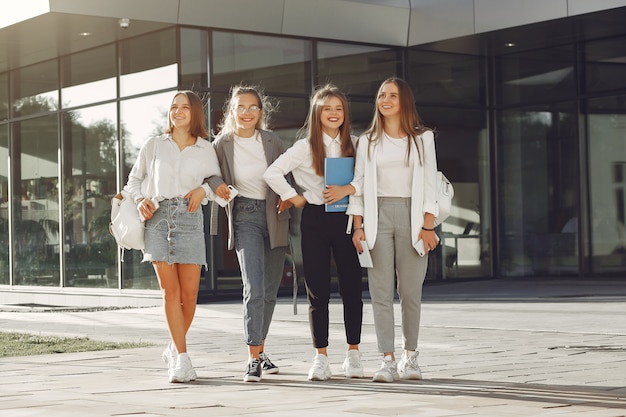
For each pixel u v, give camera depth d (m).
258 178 6.89
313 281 6.73
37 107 19.69
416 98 19.17
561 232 19.67
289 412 5.08
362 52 18.47
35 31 16.83
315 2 17.36
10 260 20.55
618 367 7.23
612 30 17.84
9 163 20.47
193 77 16.83
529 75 19.92
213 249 17.09
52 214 19.45
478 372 7.02
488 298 15.65
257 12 16.95
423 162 6.67
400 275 6.71
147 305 17.48
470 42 18.58
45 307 18.23
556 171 19.70
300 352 8.63
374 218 6.59
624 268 18.92
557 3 16.59
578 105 19.33
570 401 5.48
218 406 5.33
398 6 18.14
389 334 6.57
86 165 18.59
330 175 6.66
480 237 20.19
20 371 7.29
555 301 14.53
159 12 16.20
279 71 17.61
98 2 15.69
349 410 5.14
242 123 6.89
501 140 20.30
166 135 6.93
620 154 18.86
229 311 14.62
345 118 6.84
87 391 6.05
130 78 17.62
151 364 7.66
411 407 5.25
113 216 6.98
